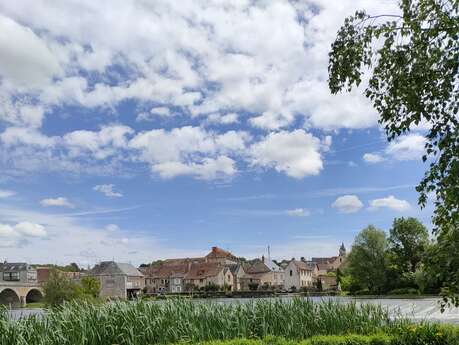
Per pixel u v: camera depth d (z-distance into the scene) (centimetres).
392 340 1160
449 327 1195
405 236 7831
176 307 1370
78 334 1215
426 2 781
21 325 1212
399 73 816
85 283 6228
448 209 761
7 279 12450
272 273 14000
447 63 769
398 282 7712
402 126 832
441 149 763
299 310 1431
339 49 879
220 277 13025
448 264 802
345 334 1356
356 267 7938
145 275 14200
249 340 1191
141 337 1257
